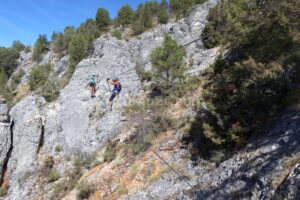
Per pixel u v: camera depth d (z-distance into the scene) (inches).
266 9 607.8
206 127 557.0
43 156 1003.9
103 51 1145.4
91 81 1037.8
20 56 2373.3
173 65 973.2
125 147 818.8
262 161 433.4
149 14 1560.0
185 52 1093.1
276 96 505.0
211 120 603.5
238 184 442.9
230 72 572.1
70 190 817.5
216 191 472.4
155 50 999.0
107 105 1002.1
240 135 514.6
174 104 888.9
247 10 803.4
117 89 973.8
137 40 1398.9
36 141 1026.7
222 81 595.5
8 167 1032.2
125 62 1121.4
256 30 588.7
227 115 544.4
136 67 1171.3
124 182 684.7
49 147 1021.2
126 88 1042.1
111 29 1737.2
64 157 973.8
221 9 1130.0
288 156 396.5
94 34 1592.0
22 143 1037.2
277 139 446.9
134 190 638.5
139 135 810.2
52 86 1247.5
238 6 1019.3
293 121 450.3
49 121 1067.9
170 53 980.6
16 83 1962.4
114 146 856.9
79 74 1092.5
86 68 1094.4
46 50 2123.5
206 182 520.4
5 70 2290.8
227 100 551.2
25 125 1050.7
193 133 673.6
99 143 922.7
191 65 1071.0
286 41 529.0
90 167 861.2
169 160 652.1
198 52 1139.9
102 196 690.2
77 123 1007.0
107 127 935.7
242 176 446.3
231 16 1036.5
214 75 749.3
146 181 639.1
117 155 812.6
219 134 549.0
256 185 404.8
